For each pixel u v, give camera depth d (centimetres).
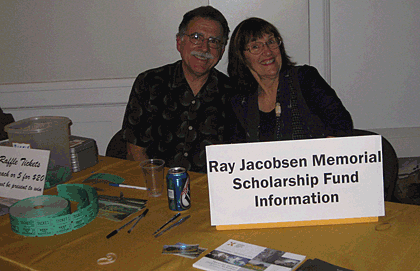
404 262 81
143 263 86
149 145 210
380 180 100
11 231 104
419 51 251
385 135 261
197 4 248
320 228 99
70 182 139
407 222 98
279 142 101
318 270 79
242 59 196
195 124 205
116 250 92
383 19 247
